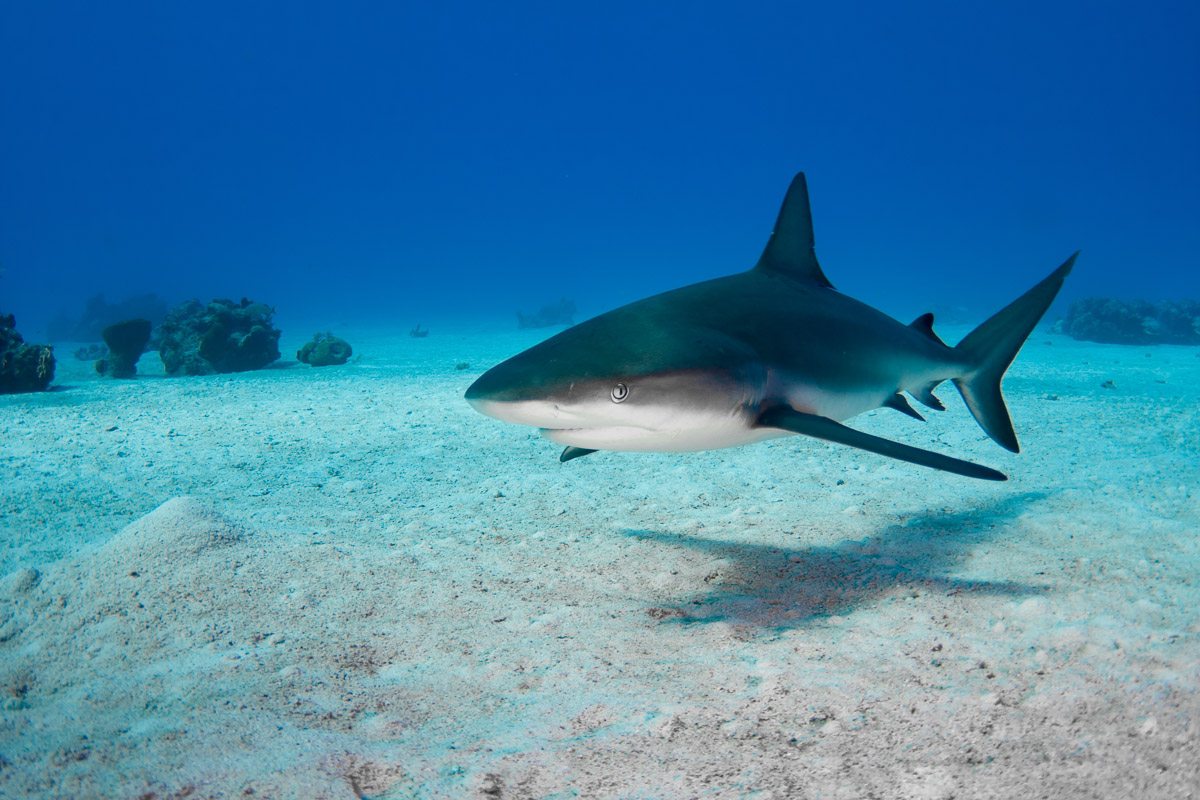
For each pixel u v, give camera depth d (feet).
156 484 20.51
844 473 20.29
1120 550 12.30
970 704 6.93
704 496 18.48
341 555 12.76
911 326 15.33
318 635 9.85
